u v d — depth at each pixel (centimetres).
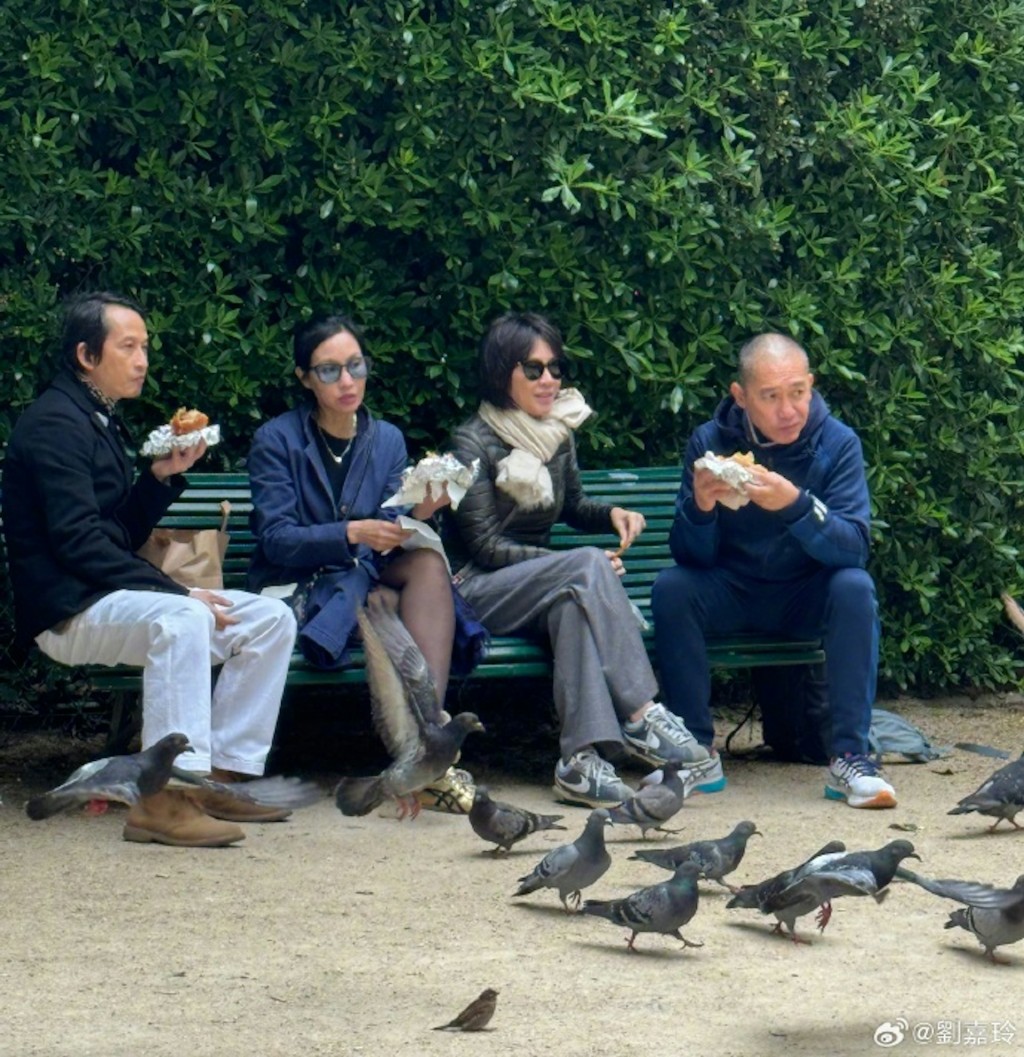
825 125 1036
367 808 667
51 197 917
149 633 761
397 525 826
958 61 1083
